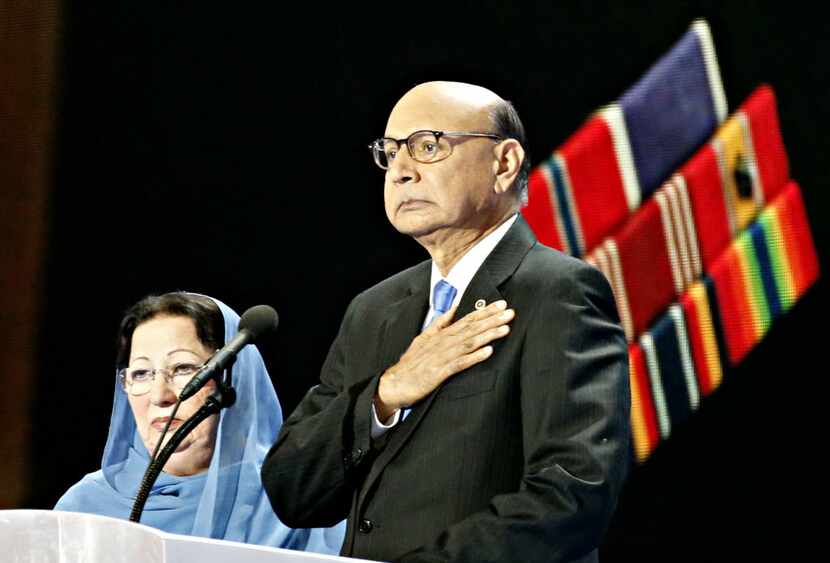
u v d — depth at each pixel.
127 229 10.30
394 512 5.36
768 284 9.34
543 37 9.64
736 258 9.38
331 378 6.00
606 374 5.28
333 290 10.01
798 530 9.33
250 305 10.12
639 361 9.52
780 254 9.30
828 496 9.26
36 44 10.33
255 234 10.10
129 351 7.19
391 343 5.79
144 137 10.25
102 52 10.27
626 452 5.22
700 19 9.35
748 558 9.43
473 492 5.27
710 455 9.47
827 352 9.23
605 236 9.56
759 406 9.38
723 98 9.35
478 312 5.39
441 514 5.28
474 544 4.96
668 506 9.54
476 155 5.62
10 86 10.38
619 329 5.47
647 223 9.49
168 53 10.18
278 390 10.00
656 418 9.53
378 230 9.92
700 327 9.43
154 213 10.25
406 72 9.85
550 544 4.95
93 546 4.02
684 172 9.43
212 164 10.16
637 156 9.50
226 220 10.14
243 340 5.57
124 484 7.27
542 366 5.25
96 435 10.34
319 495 5.59
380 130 9.89
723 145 9.36
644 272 9.52
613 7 9.51
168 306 7.11
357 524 5.44
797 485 9.34
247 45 10.06
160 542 3.88
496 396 5.33
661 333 9.49
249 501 7.16
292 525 5.75
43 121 10.36
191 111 10.17
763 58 9.27
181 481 7.20
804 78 9.20
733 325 9.39
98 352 10.34
